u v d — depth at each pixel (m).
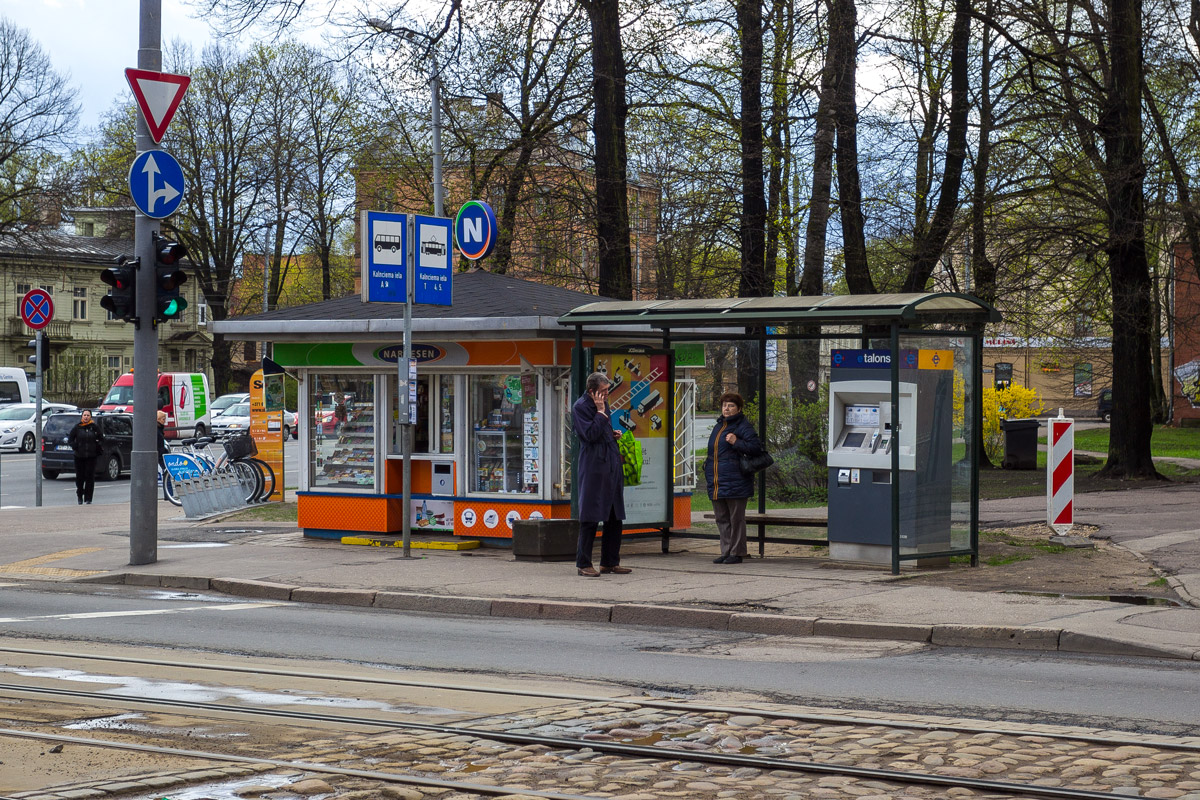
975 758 6.01
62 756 6.12
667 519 15.03
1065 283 26.41
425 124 30.36
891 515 13.13
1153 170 25.53
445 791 5.59
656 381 15.01
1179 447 38.50
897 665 8.75
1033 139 24.70
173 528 18.89
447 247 14.82
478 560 14.54
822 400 17.80
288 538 17.20
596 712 7.12
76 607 12.04
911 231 26.62
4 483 32.56
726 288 28.64
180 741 6.49
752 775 5.85
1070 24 25.70
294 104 50.00
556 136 28.20
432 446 16.12
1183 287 32.53
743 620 10.52
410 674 8.46
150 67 14.63
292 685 8.04
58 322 72.44
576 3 23.47
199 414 47.00
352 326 15.77
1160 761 5.90
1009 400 33.12
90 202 53.75
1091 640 9.23
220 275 53.47
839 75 24.34
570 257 29.42
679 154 28.38
